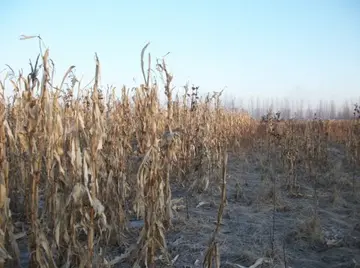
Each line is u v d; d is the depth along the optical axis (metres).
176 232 4.77
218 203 6.34
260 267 3.85
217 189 7.21
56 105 3.39
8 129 3.36
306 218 5.28
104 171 4.28
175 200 5.17
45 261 3.18
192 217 5.45
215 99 8.93
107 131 4.60
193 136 7.39
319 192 7.30
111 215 4.18
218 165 7.37
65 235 3.23
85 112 4.52
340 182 7.98
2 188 3.10
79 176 3.21
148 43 3.82
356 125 10.73
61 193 3.30
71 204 3.27
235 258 4.06
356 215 5.77
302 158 9.26
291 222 5.36
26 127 3.30
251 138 13.98
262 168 9.62
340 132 14.91
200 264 3.86
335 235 4.80
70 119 4.08
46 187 3.58
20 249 4.14
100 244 4.23
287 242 4.59
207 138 7.41
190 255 4.08
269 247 4.32
